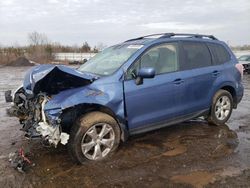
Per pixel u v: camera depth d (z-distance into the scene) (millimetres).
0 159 4973
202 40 6473
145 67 5348
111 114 4988
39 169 4594
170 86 5570
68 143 4676
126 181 4195
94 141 4777
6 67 31828
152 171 4480
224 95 6660
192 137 5953
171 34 6055
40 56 39062
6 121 7387
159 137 5945
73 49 54812
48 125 4480
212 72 6355
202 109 6273
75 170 4547
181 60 5914
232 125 6844
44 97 4719
